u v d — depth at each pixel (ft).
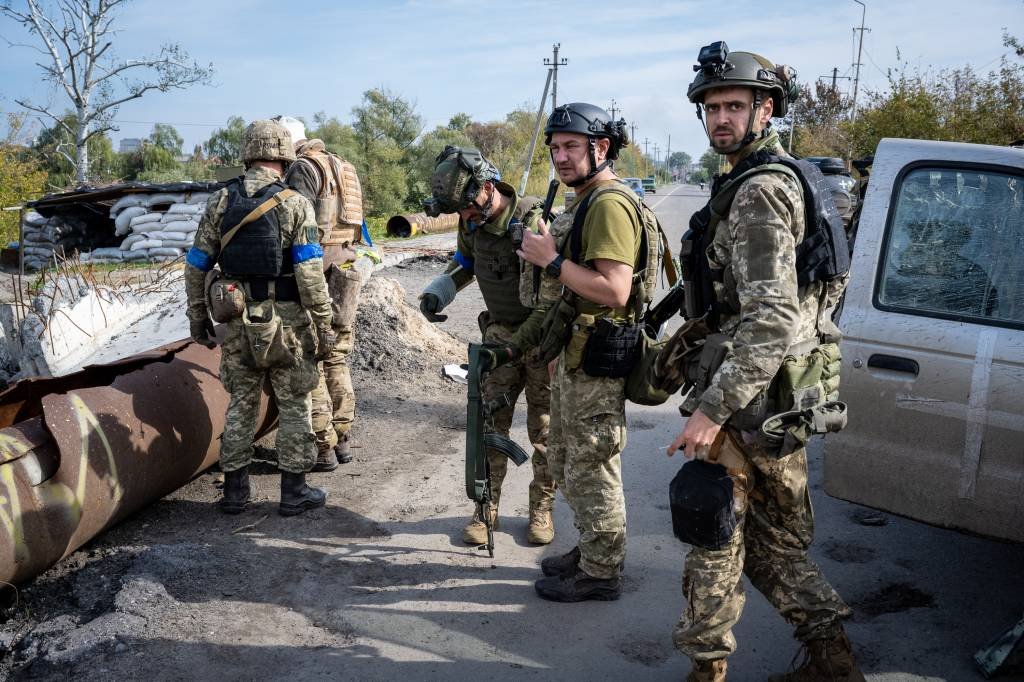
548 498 11.27
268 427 14.34
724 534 6.91
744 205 6.59
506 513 12.47
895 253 9.55
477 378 9.30
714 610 7.24
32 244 44.39
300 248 11.30
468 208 10.27
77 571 10.08
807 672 7.58
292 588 9.96
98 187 46.14
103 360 17.72
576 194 8.98
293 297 11.63
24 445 9.40
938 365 8.89
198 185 42.39
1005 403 8.50
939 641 8.97
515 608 9.67
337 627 9.18
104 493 10.07
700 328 7.36
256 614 9.36
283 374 11.87
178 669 8.24
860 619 9.46
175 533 11.32
